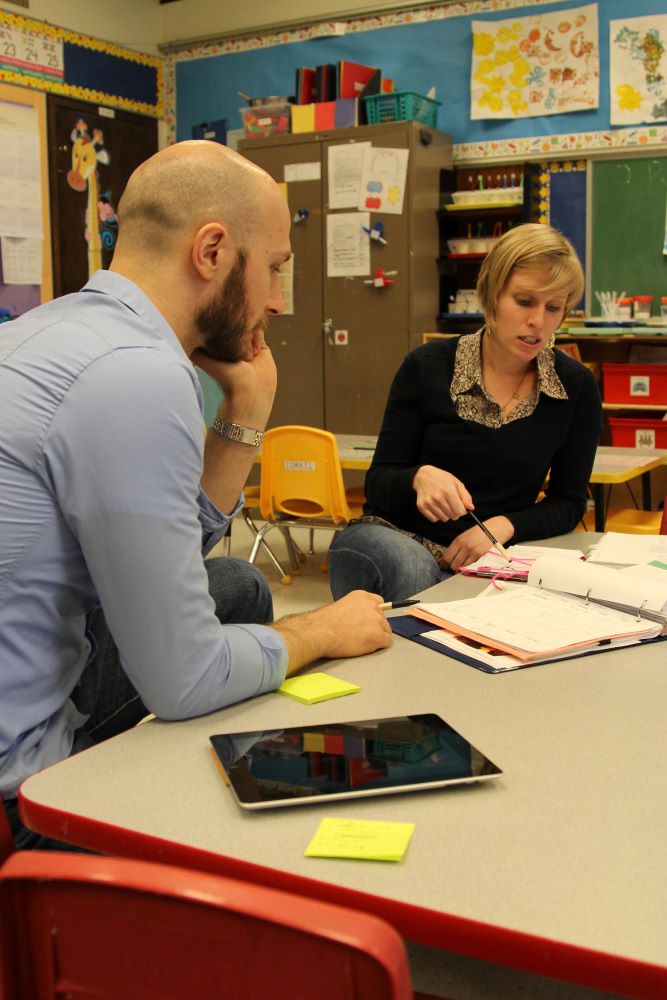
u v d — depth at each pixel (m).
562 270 2.15
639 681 1.21
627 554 1.88
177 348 1.24
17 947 0.64
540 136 5.87
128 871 0.59
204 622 1.10
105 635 1.55
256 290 1.32
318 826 0.84
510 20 5.86
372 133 5.76
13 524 1.09
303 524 4.24
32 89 6.16
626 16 5.52
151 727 1.07
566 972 0.67
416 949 1.30
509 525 2.15
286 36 6.65
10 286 6.12
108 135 6.74
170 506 1.08
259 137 6.18
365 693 1.17
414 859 0.78
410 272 5.77
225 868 0.79
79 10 6.43
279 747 0.98
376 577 2.15
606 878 0.75
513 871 0.76
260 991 0.58
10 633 1.12
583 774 0.94
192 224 1.25
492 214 5.92
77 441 1.07
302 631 1.25
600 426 2.42
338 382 6.11
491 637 1.34
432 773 0.91
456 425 2.33
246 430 1.54
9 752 1.12
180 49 7.05
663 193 5.55
